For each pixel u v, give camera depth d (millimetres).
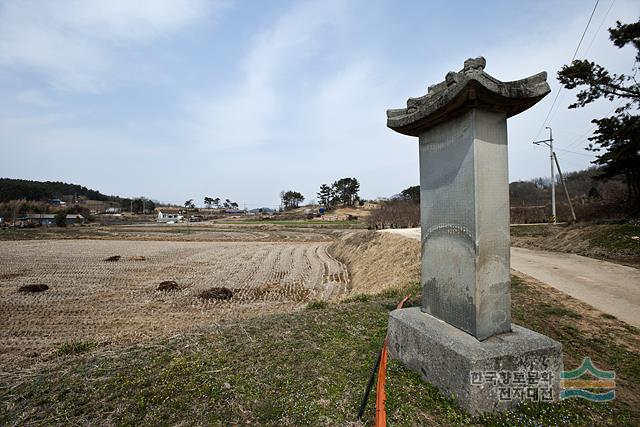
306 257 25875
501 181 3807
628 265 11688
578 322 6078
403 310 4742
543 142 29328
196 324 9812
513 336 3643
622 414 3400
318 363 4617
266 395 3898
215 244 35000
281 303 12570
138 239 39500
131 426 3480
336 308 7359
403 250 15766
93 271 18703
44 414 3768
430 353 3812
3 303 12023
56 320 10125
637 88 14570
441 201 4168
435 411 3371
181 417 3570
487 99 3498
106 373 4633
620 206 21234
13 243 32375
